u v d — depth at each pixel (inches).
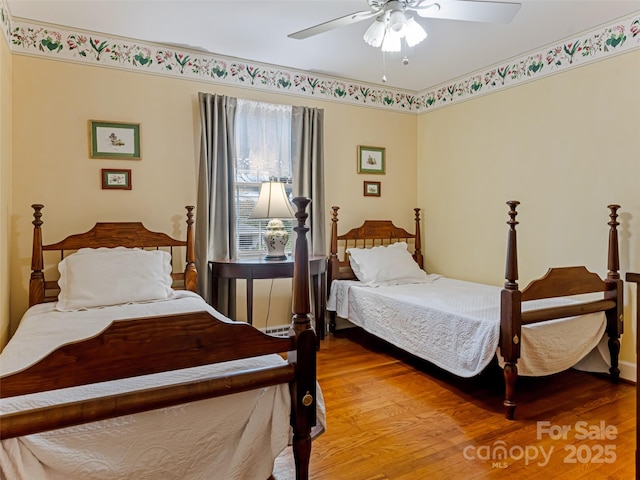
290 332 58.0
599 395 97.3
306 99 146.8
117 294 96.4
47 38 108.5
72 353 43.4
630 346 104.7
